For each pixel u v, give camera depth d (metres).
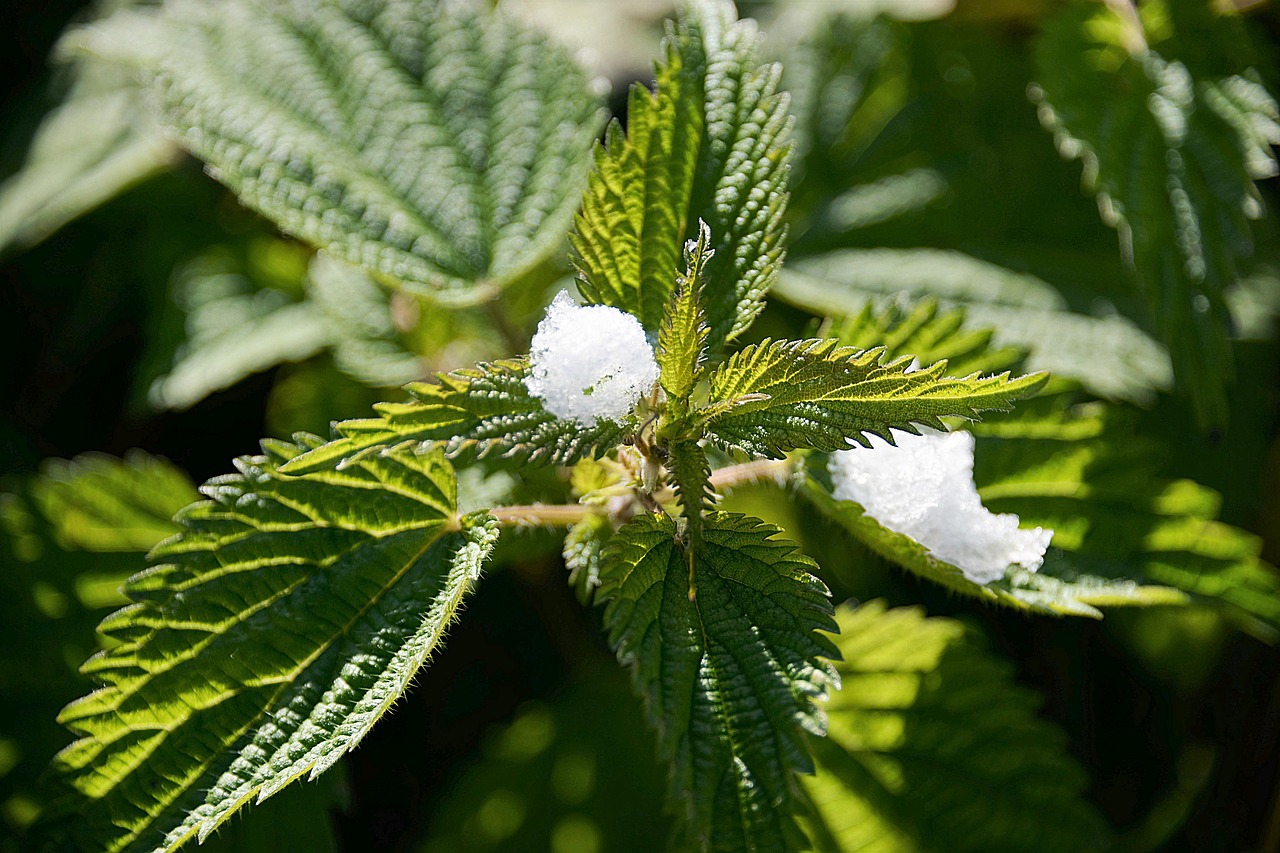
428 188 0.43
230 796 0.39
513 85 0.44
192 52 0.44
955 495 0.41
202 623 0.40
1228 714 0.48
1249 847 0.47
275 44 0.44
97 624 0.43
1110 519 0.42
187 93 0.44
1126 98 0.45
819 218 0.48
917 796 0.43
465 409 0.39
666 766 0.47
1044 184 0.48
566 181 0.43
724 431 0.40
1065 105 0.45
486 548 0.40
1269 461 0.48
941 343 0.42
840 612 0.44
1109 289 0.47
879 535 0.40
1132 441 0.43
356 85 0.44
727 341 0.41
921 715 0.43
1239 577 0.42
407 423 0.39
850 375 0.39
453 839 0.47
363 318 0.47
